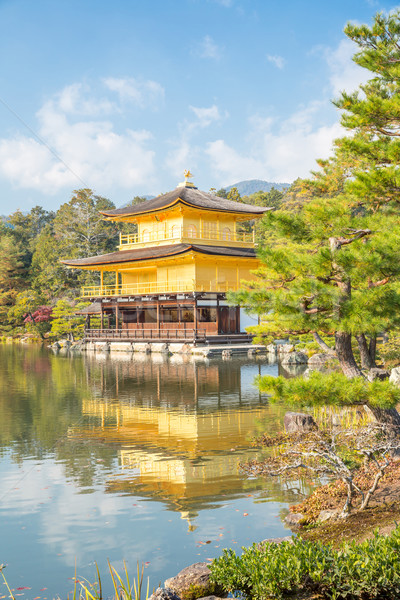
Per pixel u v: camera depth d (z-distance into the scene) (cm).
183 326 5478
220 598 639
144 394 2386
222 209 5744
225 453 1333
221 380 2803
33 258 10262
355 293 1047
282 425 1655
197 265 5306
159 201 6112
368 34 1351
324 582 571
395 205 1294
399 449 1127
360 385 949
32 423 1772
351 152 1290
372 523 802
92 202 10231
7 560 775
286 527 867
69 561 768
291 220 1115
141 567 745
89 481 1129
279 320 1155
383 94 1463
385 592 554
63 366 3888
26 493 1055
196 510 950
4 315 8669
